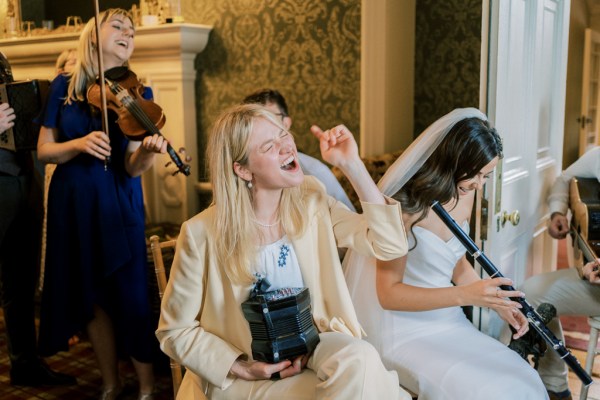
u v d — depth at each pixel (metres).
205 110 4.23
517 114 2.71
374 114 3.57
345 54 3.65
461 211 2.37
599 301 2.70
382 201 1.80
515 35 2.59
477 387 1.99
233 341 1.83
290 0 3.80
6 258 3.09
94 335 2.94
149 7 4.14
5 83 2.99
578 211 2.85
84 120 2.84
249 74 4.02
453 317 2.37
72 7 4.66
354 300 2.25
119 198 2.88
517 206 2.83
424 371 2.08
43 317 2.88
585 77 3.69
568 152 3.70
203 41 4.11
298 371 1.73
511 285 2.05
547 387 2.72
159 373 3.32
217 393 1.78
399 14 3.49
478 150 2.13
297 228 1.84
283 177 1.76
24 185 3.08
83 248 2.81
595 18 3.57
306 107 3.85
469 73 3.42
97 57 2.86
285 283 1.82
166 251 3.49
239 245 1.78
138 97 2.88
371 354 1.64
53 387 3.22
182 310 1.82
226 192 1.78
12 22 4.74
